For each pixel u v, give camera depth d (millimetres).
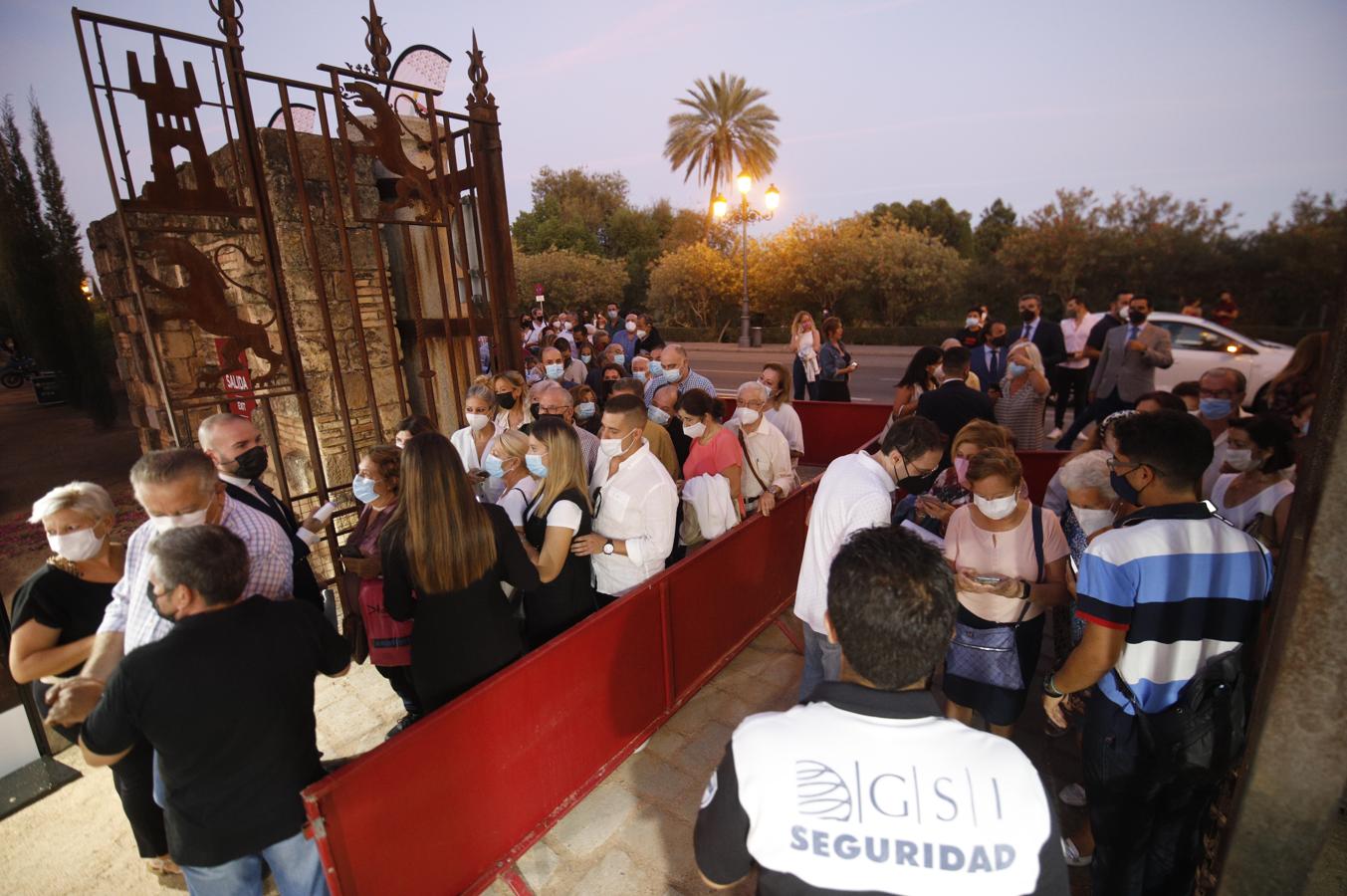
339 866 1942
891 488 2770
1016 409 6145
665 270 38781
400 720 3691
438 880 2275
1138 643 1914
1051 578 2535
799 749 1099
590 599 3242
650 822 2934
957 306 32969
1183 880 2053
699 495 3854
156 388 5410
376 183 4988
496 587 2631
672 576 3277
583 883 2652
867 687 1179
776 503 4230
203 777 1794
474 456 4359
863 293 33094
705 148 41781
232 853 1865
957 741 1099
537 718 2592
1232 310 12047
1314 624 1216
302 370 3697
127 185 2982
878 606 1139
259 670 1819
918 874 1013
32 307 8758
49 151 7047
